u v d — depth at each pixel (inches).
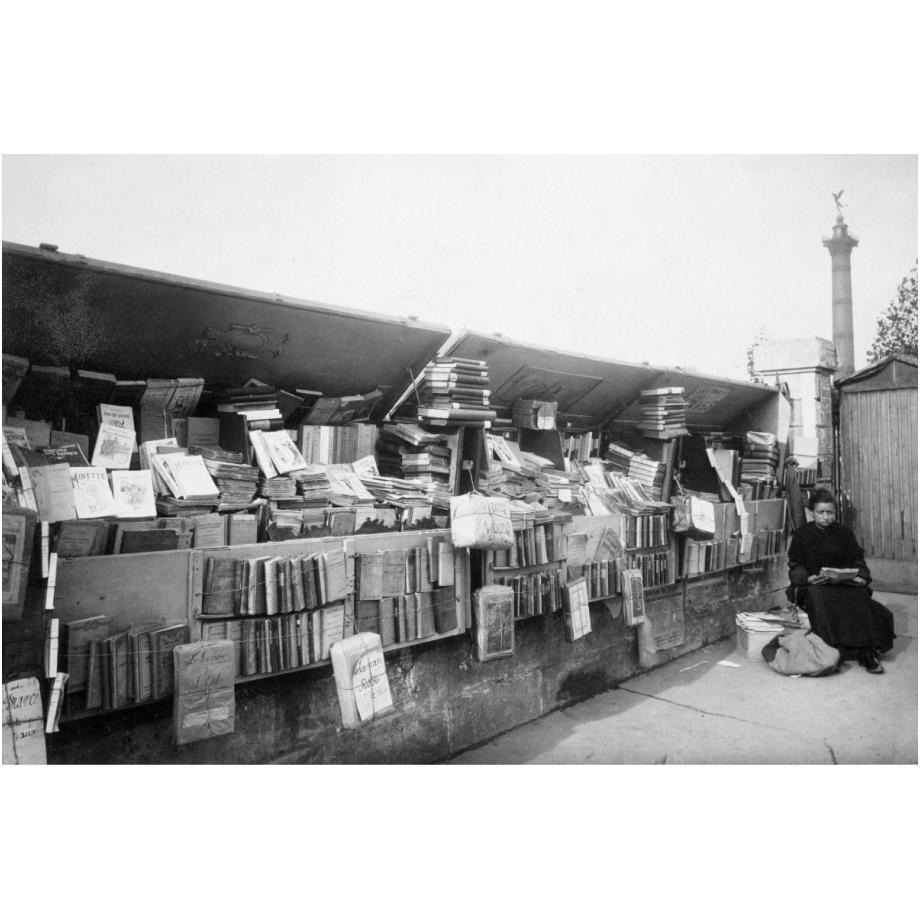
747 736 191.0
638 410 274.8
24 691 105.7
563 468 233.5
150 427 153.6
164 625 123.5
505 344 200.7
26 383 138.5
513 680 193.2
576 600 203.0
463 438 193.9
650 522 241.4
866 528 359.6
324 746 149.3
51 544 116.1
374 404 201.5
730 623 290.7
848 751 183.9
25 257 120.4
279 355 169.0
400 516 173.5
